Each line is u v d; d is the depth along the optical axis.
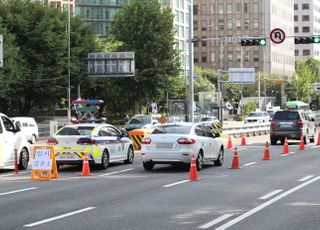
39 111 82.25
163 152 21.95
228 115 110.50
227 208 13.16
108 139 24.08
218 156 24.30
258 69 177.62
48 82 63.69
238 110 117.00
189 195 15.37
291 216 12.08
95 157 22.81
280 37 41.25
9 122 23.45
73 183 18.56
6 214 12.55
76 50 67.00
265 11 178.88
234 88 141.25
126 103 68.88
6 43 56.91
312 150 33.88
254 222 11.38
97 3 135.25
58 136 23.08
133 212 12.68
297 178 19.42
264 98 122.38
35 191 16.59
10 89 58.94
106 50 71.62
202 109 85.88
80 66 67.81
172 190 16.44
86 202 14.27
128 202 14.20
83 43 68.38
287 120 38.84
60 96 68.00
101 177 20.41
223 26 181.50
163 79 65.50
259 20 179.00
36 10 64.25
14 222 11.56
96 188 17.12
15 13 63.62
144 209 13.09
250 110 112.56
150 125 44.09
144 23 65.31
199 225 11.09
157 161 22.16
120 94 67.06
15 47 58.66
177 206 13.49
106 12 136.25
